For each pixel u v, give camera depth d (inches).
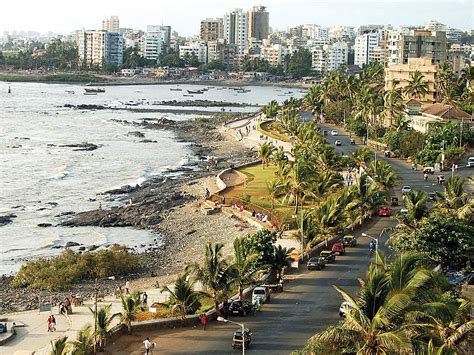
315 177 5428.2
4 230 5521.7
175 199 6614.2
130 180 7736.2
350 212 4736.7
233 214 5861.2
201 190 6939.0
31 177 7731.3
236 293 3339.1
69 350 2625.5
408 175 6638.8
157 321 2972.4
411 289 1883.6
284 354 2630.4
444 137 7322.8
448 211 3774.6
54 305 3659.0
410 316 1863.9
